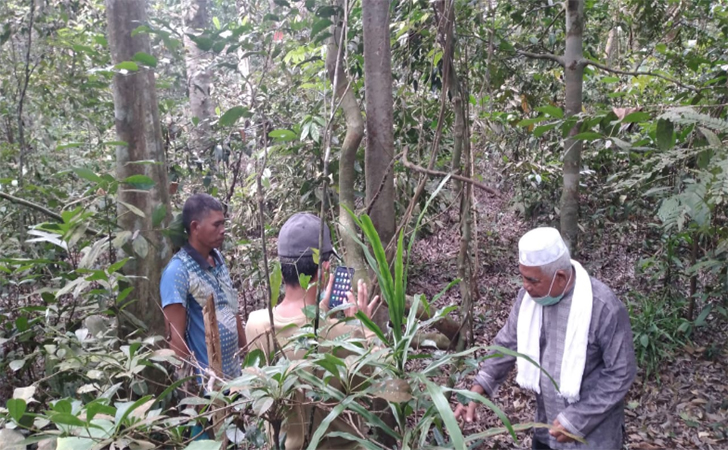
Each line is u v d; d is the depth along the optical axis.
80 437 1.01
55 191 2.74
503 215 7.01
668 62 4.57
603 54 5.70
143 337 2.33
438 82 3.15
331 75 2.47
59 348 1.84
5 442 1.02
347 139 2.36
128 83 2.31
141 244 2.09
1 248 2.79
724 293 4.02
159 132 2.44
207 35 2.42
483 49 3.51
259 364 1.27
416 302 1.20
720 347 4.18
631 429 3.40
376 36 1.97
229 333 2.33
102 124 4.52
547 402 2.05
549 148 5.63
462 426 2.14
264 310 1.69
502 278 5.73
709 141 1.38
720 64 3.36
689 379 3.85
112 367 1.76
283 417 1.15
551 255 1.89
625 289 5.09
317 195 3.61
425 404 1.16
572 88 2.73
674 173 2.45
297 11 2.65
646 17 4.56
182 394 2.02
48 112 4.05
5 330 2.25
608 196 5.09
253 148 4.17
